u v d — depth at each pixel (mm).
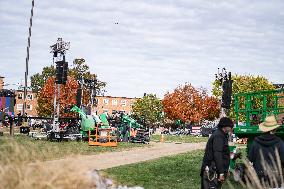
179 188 9203
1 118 29312
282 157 6582
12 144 5039
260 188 5621
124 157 16188
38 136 26500
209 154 6289
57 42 27359
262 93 10922
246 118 11172
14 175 4449
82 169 4695
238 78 66938
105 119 23719
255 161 6707
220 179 6133
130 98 115188
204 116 82688
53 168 4559
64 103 55094
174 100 83312
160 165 13555
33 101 98312
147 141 28438
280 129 9930
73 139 25266
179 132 63625
